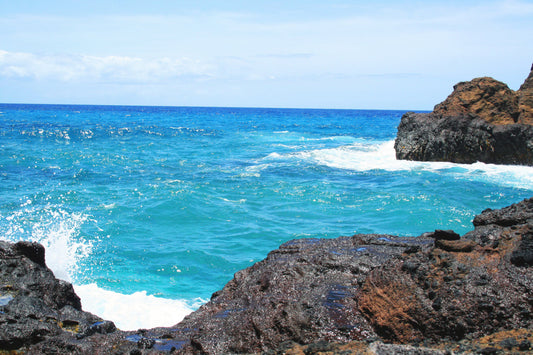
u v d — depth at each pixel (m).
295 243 7.41
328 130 57.88
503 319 4.22
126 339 5.04
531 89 29.25
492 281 4.52
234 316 5.20
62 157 25.94
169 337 5.23
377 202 16.14
